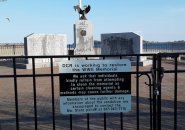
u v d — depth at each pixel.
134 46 19.22
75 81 4.22
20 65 18.98
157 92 4.27
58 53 20.69
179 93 9.51
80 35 20.89
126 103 4.30
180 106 7.58
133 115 6.71
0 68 19.22
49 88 10.86
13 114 7.01
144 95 9.23
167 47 34.81
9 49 30.97
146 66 18.64
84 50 20.95
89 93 4.25
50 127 5.95
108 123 6.15
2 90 10.66
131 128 5.80
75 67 4.20
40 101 8.47
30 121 6.38
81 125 6.05
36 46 19.52
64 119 6.50
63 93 4.21
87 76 4.21
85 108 4.28
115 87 4.26
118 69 4.23
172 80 12.76
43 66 19.22
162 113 6.89
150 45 35.91
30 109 7.48
